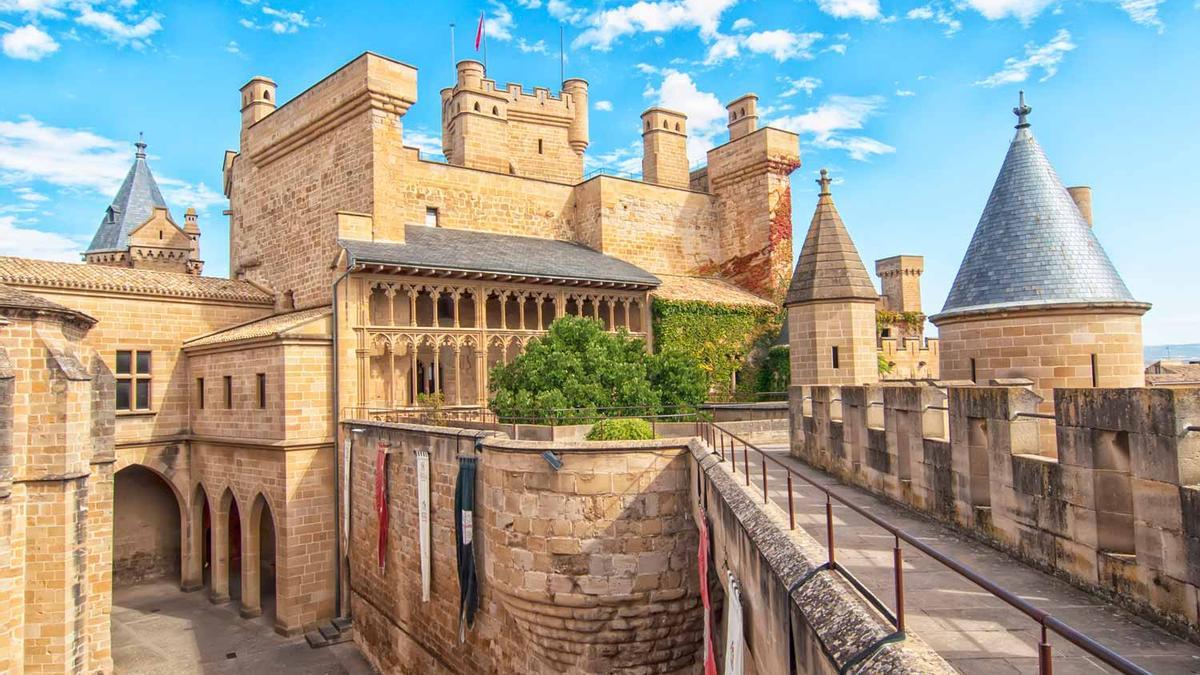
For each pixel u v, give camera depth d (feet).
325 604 89.97
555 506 53.06
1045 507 25.59
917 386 35.94
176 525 115.96
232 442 96.84
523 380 82.28
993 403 29.01
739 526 29.76
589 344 85.81
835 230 79.25
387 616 77.00
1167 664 17.29
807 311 77.61
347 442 88.58
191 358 109.09
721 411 97.55
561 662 53.57
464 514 59.72
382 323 100.63
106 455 78.69
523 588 53.47
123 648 84.89
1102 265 50.49
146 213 185.26
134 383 104.22
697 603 53.57
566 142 165.07
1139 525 20.92
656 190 146.92
